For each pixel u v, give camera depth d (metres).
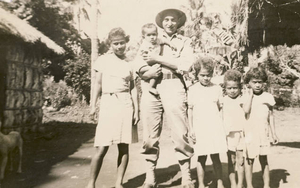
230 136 3.07
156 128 3.28
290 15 11.26
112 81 3.20
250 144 3.00
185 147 3.16
